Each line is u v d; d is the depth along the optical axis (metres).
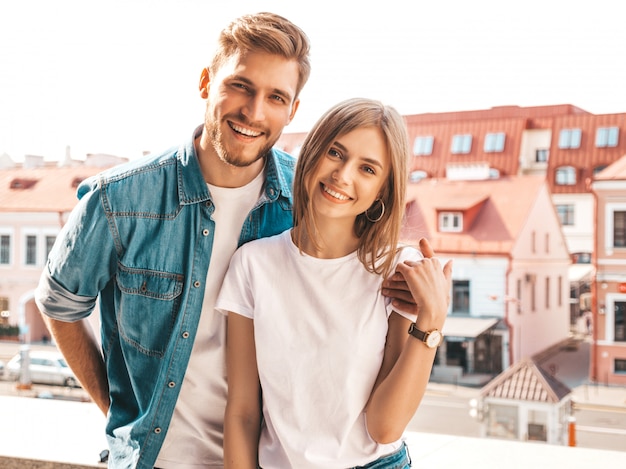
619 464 2.13
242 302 1.37
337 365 1.29
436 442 2.35
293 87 1.39
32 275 24.86
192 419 1.45
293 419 1.29
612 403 20.02
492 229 25.31
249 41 1.35
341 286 1.32
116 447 1.51
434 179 30.00
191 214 1.46
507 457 2.20
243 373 1.37
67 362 1.61
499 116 32.56
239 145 1.38
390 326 1.33
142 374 1.48
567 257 27.92
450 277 1.30
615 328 22.34
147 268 1.46
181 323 1.44
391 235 1.32
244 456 1.34
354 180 1.29
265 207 1.50
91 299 1.53
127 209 1.46
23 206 25.12
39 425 2.39
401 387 1.24
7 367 17.17
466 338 23.70
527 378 16.61
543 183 26.50
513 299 24.47
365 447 1.29
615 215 22.55
